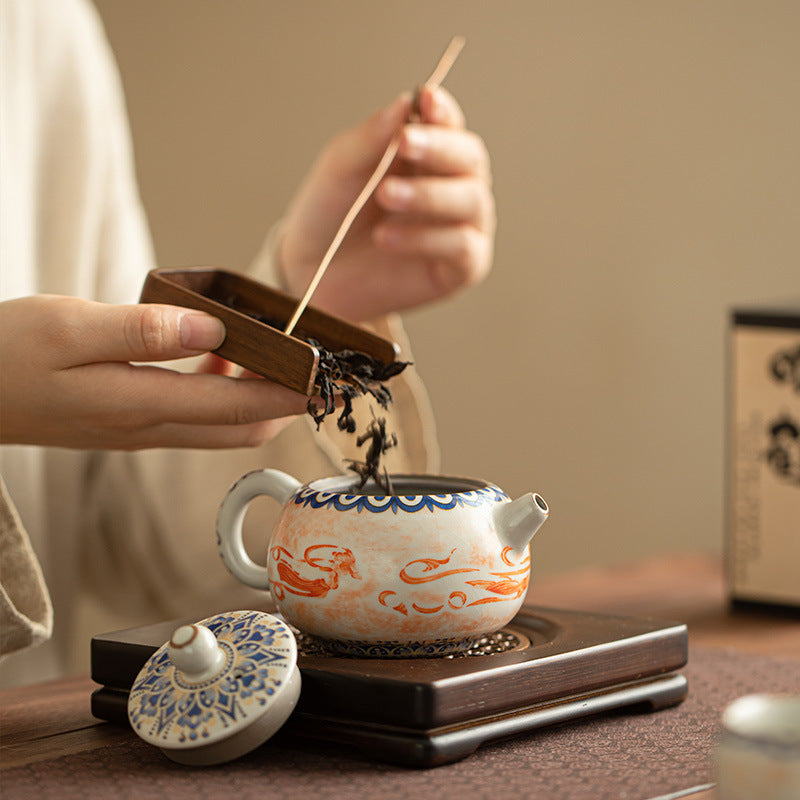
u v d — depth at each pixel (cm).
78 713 111
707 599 140
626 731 106
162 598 157
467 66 236
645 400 224
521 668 103
